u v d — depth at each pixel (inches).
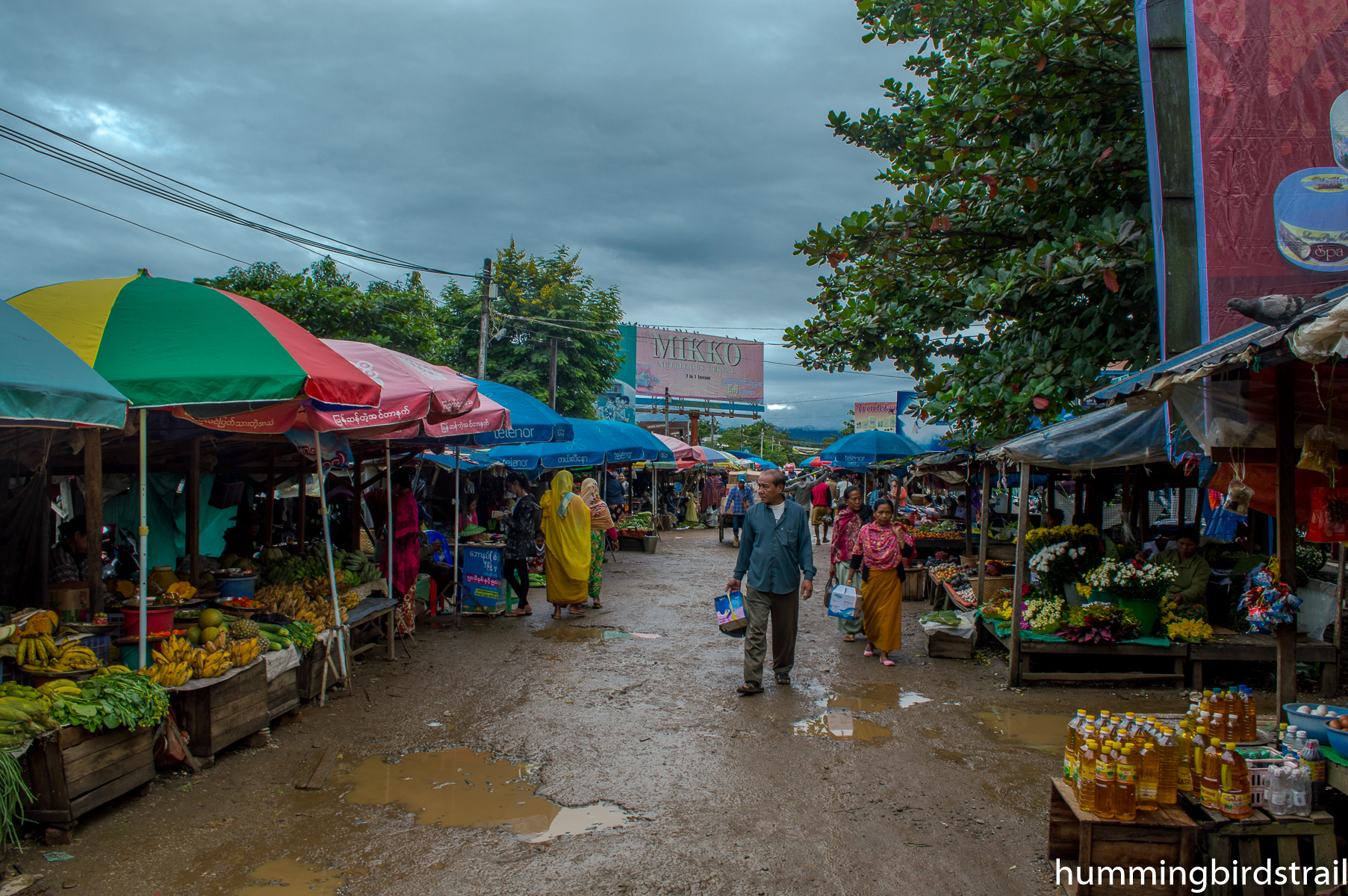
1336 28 240.2
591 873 151.6
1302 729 148.3
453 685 283.1
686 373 1921.8
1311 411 173.8
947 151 320.8
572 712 252.5
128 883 144.9
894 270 361.4
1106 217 281.3
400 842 163.5
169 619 211.0
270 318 216.1
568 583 410.6
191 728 194.4
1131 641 281.3
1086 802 139.2
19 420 154.0
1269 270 237.9
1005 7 318.7
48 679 169.6
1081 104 303.3
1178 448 223.6
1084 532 363.6
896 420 682.8
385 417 254.5
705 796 188.2
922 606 480.1
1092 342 288.0
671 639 364.5
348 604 298.7
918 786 194.2
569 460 594.9
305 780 194.2
